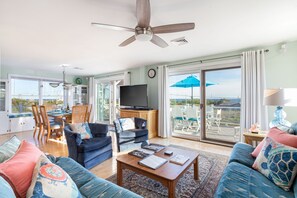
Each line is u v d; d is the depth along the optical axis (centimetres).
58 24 231
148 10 167
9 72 530
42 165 105
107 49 348
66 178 104
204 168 259
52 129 452
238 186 130
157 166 181
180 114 493
